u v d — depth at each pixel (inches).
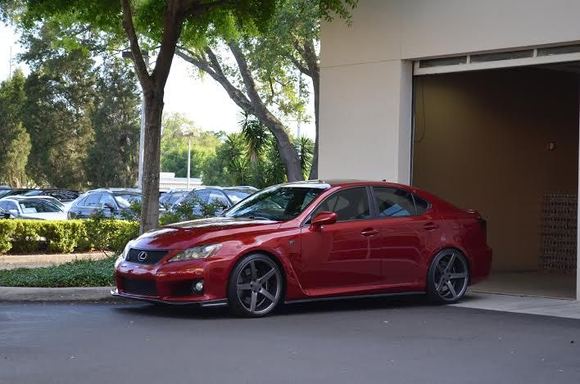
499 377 253.9
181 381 242.1
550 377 255.1
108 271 477.7
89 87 2027.6
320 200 391.9
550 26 450.6
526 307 421.7
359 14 537.3
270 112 1092.5
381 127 524.4
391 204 413.4
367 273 395.2
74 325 342.6
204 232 366.0
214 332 326.3
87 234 668.7
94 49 900.0
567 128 692.7
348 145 541.6
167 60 511.2
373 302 431.5
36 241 748.0
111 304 418.3
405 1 514.3
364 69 534.6
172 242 363.6
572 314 396.8
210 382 241.3
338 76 548.7
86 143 2052.2
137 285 369.4
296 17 832.3
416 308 410.6
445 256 424.2
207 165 2800.2
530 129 666.8
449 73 550.3
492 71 636.7
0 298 426.0
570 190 690.2
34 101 2009.1
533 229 668.7
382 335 326.3
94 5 549.0
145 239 378.3
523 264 660.7
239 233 365.1
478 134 627.5
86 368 258.8
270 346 297.9
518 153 657.0
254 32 579.2
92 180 2053.4
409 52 511.8
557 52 457.7
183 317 366.3
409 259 409.1
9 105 2172.7
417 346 303.3
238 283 358.6
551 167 681.0
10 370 255.3
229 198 976.9
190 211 607.2
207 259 353.4
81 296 430.0
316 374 253.3
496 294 482.6
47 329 332.2
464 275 431.2
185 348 292.4
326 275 382.6
